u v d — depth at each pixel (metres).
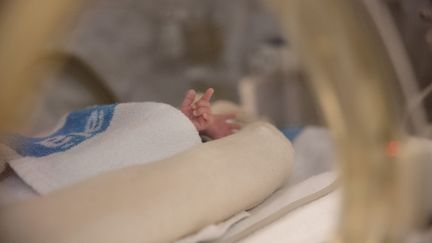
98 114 0.82
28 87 0.25
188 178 0.57
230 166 0.62
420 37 0.86
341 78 0.27
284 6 0.26
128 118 0.78
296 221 0.59
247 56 1.51
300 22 0.26
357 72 0.27
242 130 0.76
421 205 0.32
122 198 0.49
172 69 1.75
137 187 0.52
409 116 0.32
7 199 0.42
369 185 0.29
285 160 0.72
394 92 0.29
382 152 0.29
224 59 1.60
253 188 0.63
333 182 0.62
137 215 0.49
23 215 0.39
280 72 1.25
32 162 0.61
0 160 0.60
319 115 0.30
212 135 0.90
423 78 0.83
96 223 0.46
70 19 0.25
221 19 1.60
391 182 0.29
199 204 0.55
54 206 0.45
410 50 0.85
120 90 1.59
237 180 0.61
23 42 0.24
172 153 0.70
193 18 1.67
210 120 0.90
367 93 0.27
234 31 1.56
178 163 0.58
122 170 0.54
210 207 0.57
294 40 0.27
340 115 0.27
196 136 0.75
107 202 0.48
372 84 0.27
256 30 1.47
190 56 1.69
